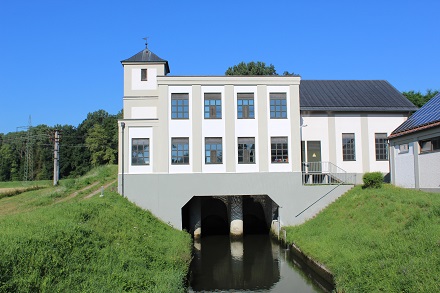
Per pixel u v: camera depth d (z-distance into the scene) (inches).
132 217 976.3
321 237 900.6
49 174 3777.1
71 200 1243.8
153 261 700.0
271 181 1180.5
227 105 1196.5
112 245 669.3
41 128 4271.7
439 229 599.8
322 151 1320.1
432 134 930.7
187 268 773.3
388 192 973.8
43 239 536.7
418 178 984.9
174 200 1161.4
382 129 1346.0
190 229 1323.8
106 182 1619.1
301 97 1397.6
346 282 593.3
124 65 1378.0
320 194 1175.0
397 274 516.1
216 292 761.0
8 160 3858.3
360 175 1320.1
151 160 1175.6
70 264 521.7
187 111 1192.2
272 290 754.8
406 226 689.6
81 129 4229.8
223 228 1581.0
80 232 640.4
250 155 1191.6
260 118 1199.6
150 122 1184.2
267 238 1344.7
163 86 1193.4
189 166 1174.3
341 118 1338.6
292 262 976.9
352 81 1557.6
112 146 3745.1
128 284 539.5
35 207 1206.3
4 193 1648.6
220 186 1171.9
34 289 434.6
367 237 737.6
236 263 988.6
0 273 426.3
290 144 1198.9
